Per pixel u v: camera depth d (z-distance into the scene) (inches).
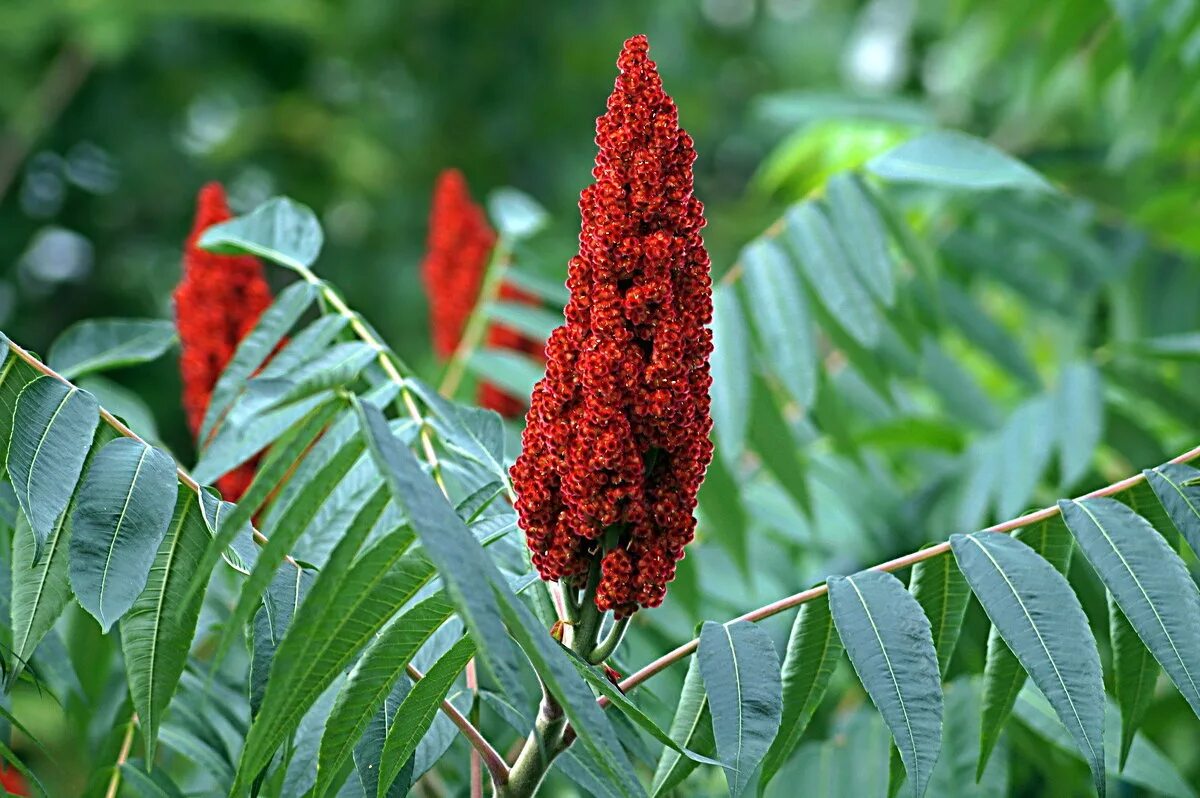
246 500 66.7
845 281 128.3
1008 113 282.0
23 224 390.3
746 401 126.4
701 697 85.4
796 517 148.4
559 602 85.3
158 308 400.2
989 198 181.6
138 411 126.6
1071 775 116.2
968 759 114.3
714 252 345.1
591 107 425.1
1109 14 183.2
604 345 75.9
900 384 191.2
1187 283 188.2
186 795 102.2
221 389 106.7
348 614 71.5
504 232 152.7
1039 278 184.4
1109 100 241.3
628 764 62.4
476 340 144.3
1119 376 155.5
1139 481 86.5
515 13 411.8
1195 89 178.1
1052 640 78.1
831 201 130.4
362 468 102.5
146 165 390.3
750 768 74.9
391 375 104.3
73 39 341.4
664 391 75.4
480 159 411.8
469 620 57.4
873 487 156.5
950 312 173.8
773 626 137.8
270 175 395.5
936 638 87.8
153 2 334.3
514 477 79.5
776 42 482.6
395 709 86.3
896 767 89.0
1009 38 194.4
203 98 414.0
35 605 80.8
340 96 418.9
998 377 231.5
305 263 114.5
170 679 80.0
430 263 171.5
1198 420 154.6
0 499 93.4
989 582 80.7
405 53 411.8
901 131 213.6
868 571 83.1
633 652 123.0
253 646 79.8
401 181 398.6
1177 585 79.6
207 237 114.6
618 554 76.9
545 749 79.9
